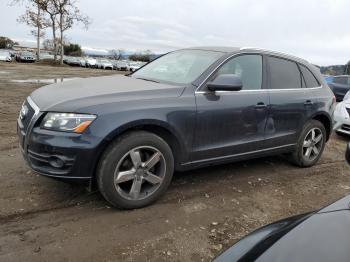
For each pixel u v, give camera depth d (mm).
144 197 4047
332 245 1963
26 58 51281
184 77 4551
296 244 2027
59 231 3520
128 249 3334
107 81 4613
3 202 3977
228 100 4535
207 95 4383
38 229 3527
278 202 4590
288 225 2340
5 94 11961
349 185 5391
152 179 4062
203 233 3709
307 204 4613
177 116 4090
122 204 3924
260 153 5094
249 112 4746
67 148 3564
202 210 4176
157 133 4121
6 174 4688
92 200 4168
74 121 3607
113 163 3752
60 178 3662
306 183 5293
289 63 5535
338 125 8172
